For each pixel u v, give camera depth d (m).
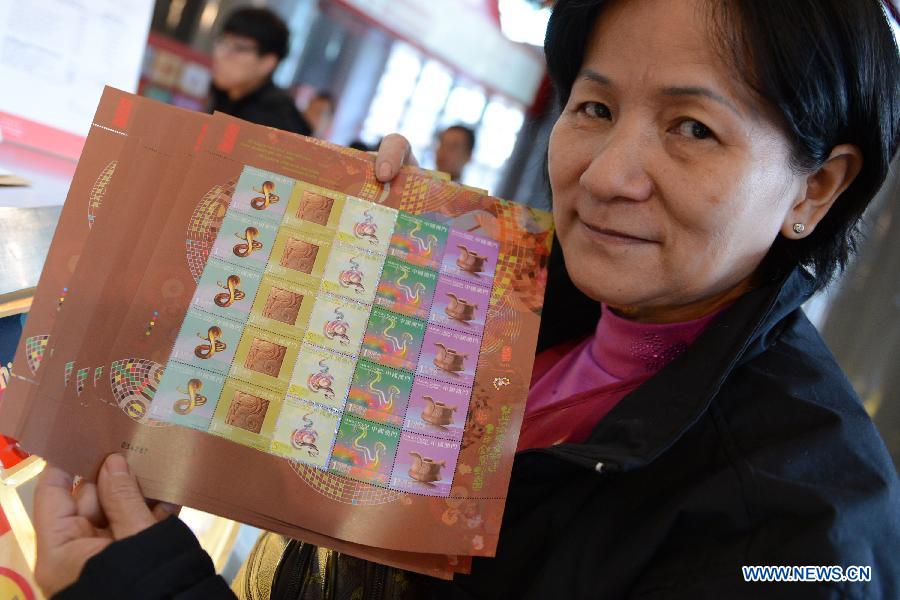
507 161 3.79
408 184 0.67
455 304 0.64
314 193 0.64
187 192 0.60
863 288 1.83
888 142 0.60
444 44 3.85
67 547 0.51
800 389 0.60
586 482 0.60
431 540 0.57
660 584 0.54
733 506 0.54
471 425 0.61
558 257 0.79
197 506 0.56
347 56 3.75
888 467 0.56
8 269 0.70
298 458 0.58
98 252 0.57
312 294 0.61
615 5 0.58
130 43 1.64
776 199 0.58
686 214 0.56
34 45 1.48
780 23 0.52
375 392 0.60
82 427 0.56
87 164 0.58
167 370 0.58
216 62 2.38
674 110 0.56
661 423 0.58
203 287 0.59
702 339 0.63
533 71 3.92
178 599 0.50
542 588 0.56
